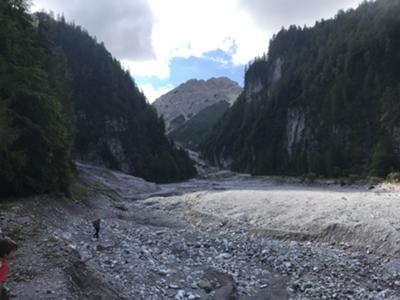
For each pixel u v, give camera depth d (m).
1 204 22.94
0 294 7.55
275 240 27.55
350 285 18.27
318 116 129.00
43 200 28.03
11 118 26.16
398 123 97.00
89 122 138.62
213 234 29.30
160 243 24.02
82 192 42.72
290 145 140.50
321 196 37.41
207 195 44.38
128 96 165.62
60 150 33.88
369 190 64.88
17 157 26.41
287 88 165.38
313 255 23.03
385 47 116.00
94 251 18.89
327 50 153.25
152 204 45.28
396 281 18.94
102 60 167.75
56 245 14.62
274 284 18.11
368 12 153.12
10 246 7.68
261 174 139.75
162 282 16.19
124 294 13.52
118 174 89.31
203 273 18.30
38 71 30.34
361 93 114.88
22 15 36.53
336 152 104.88
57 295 10.53
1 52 28.22
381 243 24.06
